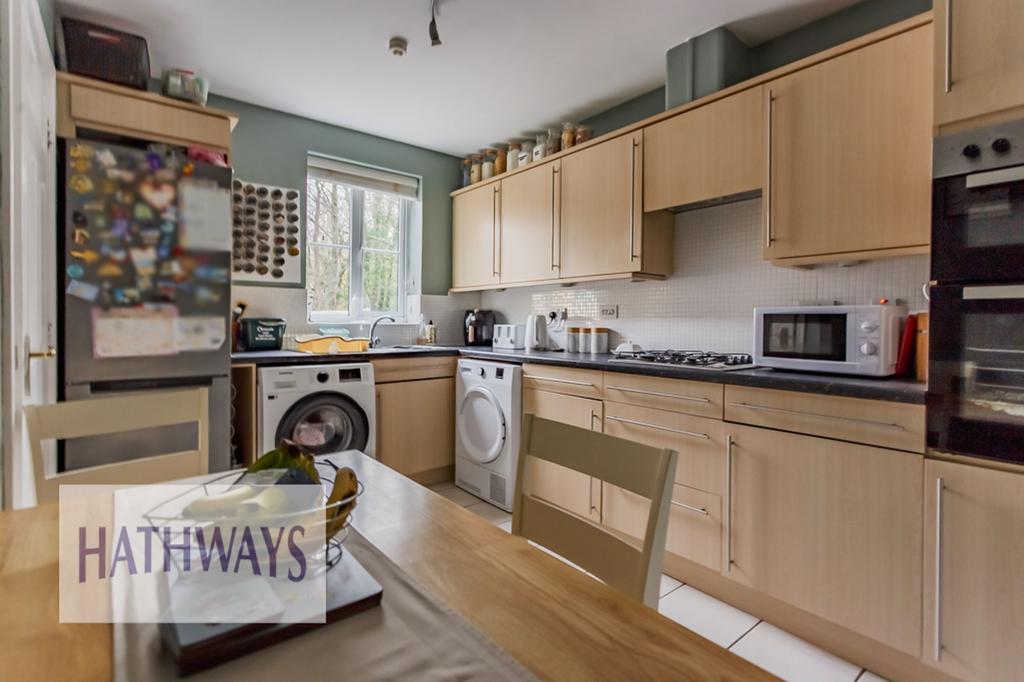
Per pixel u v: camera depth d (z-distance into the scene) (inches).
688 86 96.6
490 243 145.8
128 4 85.6
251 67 106.5
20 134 58.2
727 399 76.2
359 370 115.3
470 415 125.7
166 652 22.1
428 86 114.7
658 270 108.9
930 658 57.6
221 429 91.0
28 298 65.3
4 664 21.0
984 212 55.3
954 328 56.6
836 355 72.6
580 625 24.3
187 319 85.4
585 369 98.1
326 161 137.9
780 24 91.6
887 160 70.2
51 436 47.2
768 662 66.0
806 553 67.7
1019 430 52.1
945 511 56.5
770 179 82.4
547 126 137.6
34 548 31.7
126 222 80.0
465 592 27.2
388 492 43.4
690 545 80.7
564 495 101.8
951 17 57.8
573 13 88.1
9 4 55.6
